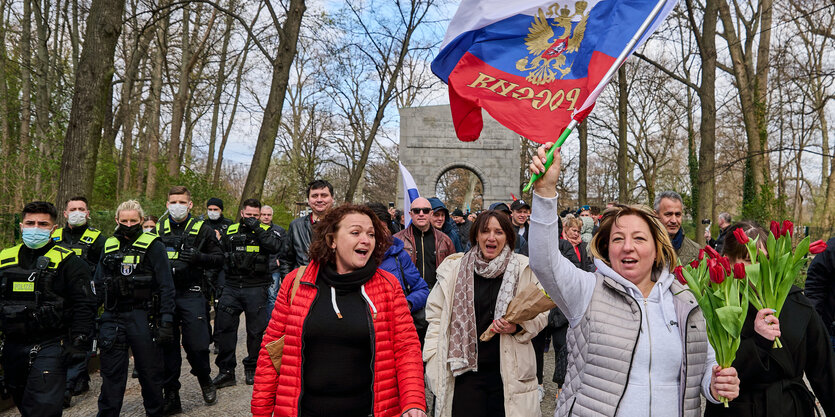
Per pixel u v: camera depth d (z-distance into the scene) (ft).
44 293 13.43
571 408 8.09
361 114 100.27
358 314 8.86
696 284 7.33
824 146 86.28
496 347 12.03
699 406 7.80
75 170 27.14
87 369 20.36
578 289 8.11
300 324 8.79
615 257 8.23
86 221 21.50
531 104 10.71
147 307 15.76
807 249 7.14
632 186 128.06
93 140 27.73
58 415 13.58
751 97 59.31
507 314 11.29
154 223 25.68
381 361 8.86
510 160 94.89
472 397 12.01
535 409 11.73
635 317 7.84
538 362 18.69
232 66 83.56
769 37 62.08
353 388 8.74
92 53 27.73
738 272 6.94
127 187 77.71
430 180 94.27
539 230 7.79
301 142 119.75
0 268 13.48
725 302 7.11
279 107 40.75
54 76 63.36
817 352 8.91
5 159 41.73
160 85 71.56
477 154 94.89
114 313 15.71
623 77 64.28
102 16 27.89
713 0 46.83
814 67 59.21
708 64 46.96
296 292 9.09
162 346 16.19
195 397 19.93
